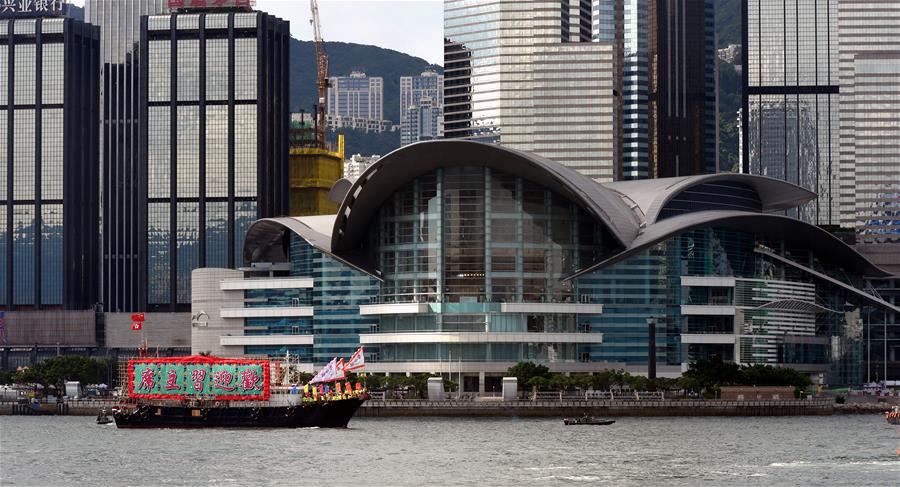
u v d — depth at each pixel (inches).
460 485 7170.3
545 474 7568.9
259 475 7534.5
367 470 7721.5
